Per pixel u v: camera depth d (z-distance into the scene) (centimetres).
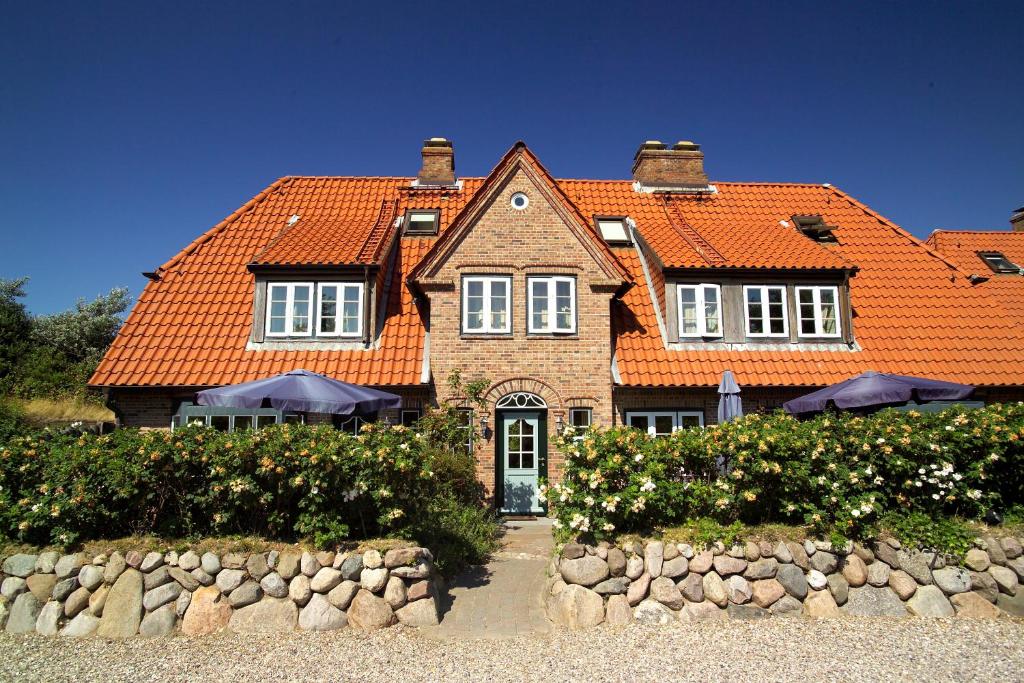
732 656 633
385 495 760
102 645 678
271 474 755
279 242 1506
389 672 613
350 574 727
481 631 712
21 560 734
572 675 603
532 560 1009
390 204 1791
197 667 625
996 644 658
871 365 1438
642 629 699
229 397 981
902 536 758
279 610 713
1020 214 2348
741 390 1405
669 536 750
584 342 1397
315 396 994
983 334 1531
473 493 1281
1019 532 772
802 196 1961
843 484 769
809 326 1488
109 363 1338
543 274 1421
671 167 1969
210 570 722
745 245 1574
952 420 828
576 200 1859
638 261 1652
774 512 795
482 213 1439
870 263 1716
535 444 1383
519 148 1474
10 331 2747
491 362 1380
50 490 748
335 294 1434
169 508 777
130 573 723
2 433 823
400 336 1438
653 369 1395
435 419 1270
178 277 1545
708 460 788
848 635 677
